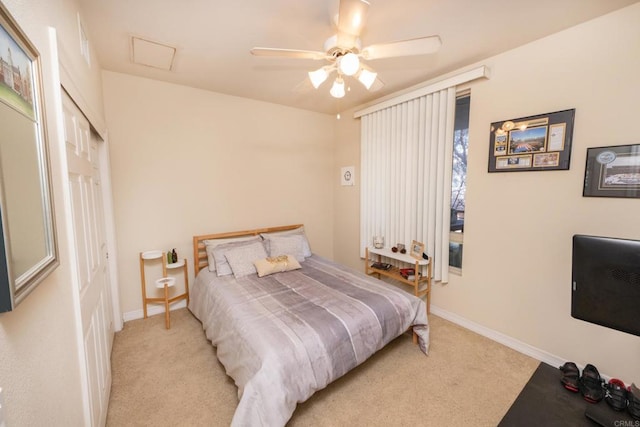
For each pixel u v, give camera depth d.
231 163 3.41
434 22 1.90
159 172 2.96
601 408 1.49
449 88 2.67
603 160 1.88
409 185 3.15
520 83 2.26
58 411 0.93
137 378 2.03
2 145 0.61
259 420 1.42
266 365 1.51
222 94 3.28
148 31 1.97
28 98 0.77
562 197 2.09
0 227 0.58
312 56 1.71
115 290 2.62
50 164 0.94
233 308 2.10
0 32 0.62
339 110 4.08
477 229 2.62
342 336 1.83
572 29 1.98
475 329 2.68
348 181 4.12
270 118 3.69
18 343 0.69
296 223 4.05
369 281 2.67
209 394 1.89
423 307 2.37
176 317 2.97
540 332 2.26
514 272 2.39
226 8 1.72
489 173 2.50
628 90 1.77
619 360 1.88
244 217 3.57
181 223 3.12
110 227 2.57
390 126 3.36
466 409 1.77
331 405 1.80
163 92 2.92
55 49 1.06
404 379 2.04
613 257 1.27
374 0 1.65
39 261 0.79
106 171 2.52
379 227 3.58
